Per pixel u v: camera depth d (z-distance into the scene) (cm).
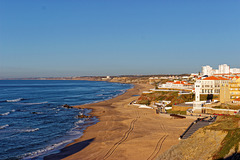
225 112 6756
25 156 4406
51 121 7656
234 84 8144
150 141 4775
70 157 4250
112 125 6650
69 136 5734
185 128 5719
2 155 4462
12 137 5694
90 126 6775
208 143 3538
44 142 5266
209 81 10325
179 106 8206
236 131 3353
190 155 3475
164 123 6550
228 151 3039
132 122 6888
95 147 4691
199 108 7338
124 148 4459
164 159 3562
